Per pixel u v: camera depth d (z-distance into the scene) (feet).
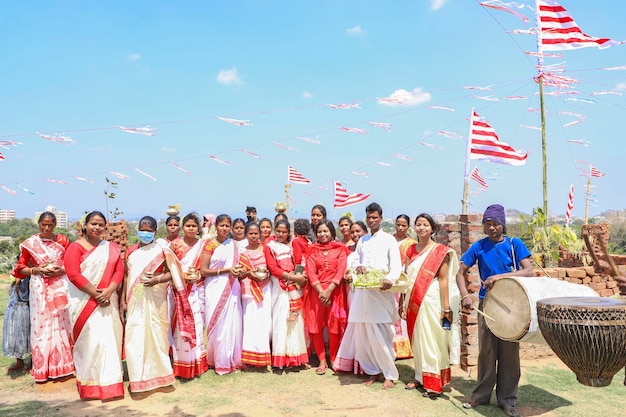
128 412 18.57
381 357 21.45
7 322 23.06
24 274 22.47
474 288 24.26
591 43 32.68
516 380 18.95
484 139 29.17
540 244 31.81
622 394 20.94
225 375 22.95
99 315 20.02
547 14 34.17
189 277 22.76
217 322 23.12
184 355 22.29
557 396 20.56
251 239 24.26
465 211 28.71
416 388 21.31
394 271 20.48
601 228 58.18
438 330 20.07
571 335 13.52
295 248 24.23
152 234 20.86
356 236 25.99
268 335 23.76
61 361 22.29
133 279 20.70
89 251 20.07
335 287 23.16
